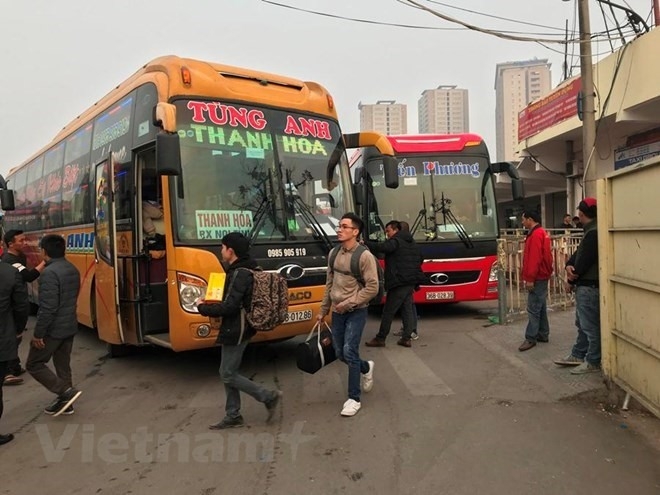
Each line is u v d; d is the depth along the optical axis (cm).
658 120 1184
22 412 538
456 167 1014
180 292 562
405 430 457
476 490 353
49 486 376
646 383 443
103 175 696
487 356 692
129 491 365
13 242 697
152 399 564
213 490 363
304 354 494
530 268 702
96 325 761
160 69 630
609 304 514
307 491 358
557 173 1717
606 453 403
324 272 643
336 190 699
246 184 614
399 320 1016
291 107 679
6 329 456
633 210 459
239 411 478
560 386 552
